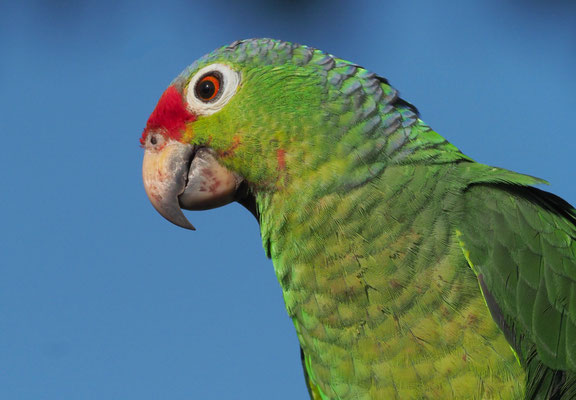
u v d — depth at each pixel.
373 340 2.01
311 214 2.02
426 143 2.02
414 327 2.00
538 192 2.03
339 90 2.03
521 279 2.01
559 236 2.02
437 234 2.01
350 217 2.01
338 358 2.02
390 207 2.01
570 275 2.02
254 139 2.03
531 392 2.00
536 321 2.01
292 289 2.03
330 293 2.02
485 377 2.00
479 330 2.00
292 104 2.03
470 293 2.00
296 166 2.02
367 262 2.01
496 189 2.02
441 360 2.00
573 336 2.01
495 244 2.01
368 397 2.02
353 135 2.02
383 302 2.01
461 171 2.02
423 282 2.00
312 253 2.02
